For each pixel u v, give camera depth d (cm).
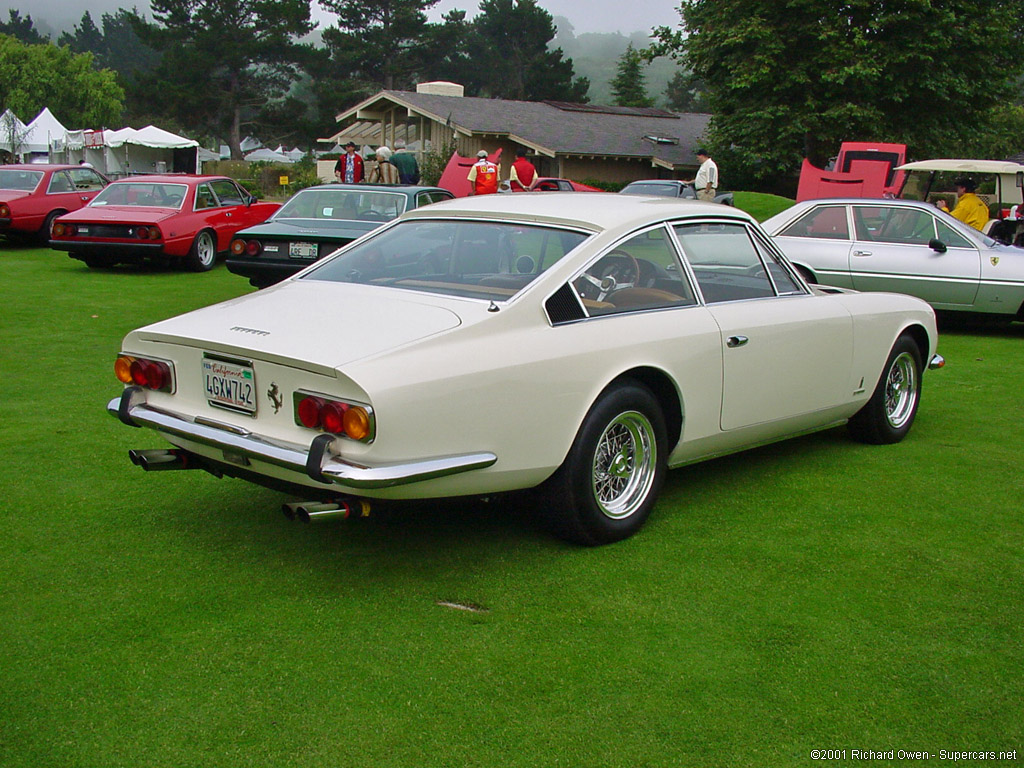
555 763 255
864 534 424
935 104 3134
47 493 453
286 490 354
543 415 359
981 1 3089
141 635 319
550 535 409
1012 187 1864
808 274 684
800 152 3197
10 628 321
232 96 7044
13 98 6850
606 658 310
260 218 1501
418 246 423
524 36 8394
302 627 326
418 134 4112
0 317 925
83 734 263
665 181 2394
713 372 429
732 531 425
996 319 991
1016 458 549
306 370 323
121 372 389
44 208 1598
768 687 296
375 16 7625
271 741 262
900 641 327
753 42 3081
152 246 1274
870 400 553
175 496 454
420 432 322
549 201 445
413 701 283
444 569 376
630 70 7612
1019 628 338
